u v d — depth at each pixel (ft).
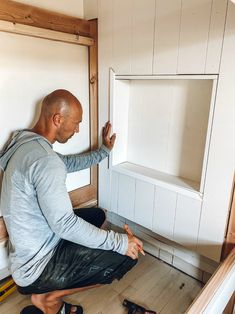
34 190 3.66
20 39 4.27
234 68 3.67
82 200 6.01
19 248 3.82
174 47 4.20
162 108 5.19
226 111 3.87
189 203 4.61
